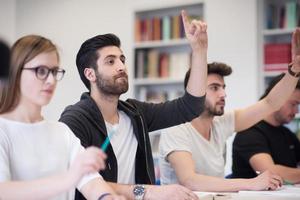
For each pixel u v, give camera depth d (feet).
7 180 4.17
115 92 6.73
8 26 18.97
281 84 8.60
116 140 6.73
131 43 16.76
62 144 4.91
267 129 9.76
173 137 8.05
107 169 6.37
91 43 6.87
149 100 16.31
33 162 4.58
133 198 5.72
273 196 5.79
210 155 8.37
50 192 3.82
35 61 4.48
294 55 8.29
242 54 14.89
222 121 8.92
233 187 6.91
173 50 16.61
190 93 7.18
